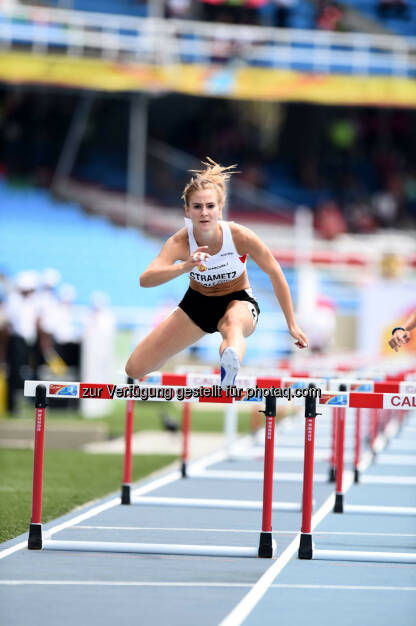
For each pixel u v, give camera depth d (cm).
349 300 8094
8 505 2336
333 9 8869
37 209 8288
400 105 7988
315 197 8994
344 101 7912
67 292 5453
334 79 7938
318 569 1630
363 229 8888
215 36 7950
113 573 1558
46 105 8519
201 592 1437
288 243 8281
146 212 8481
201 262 1591
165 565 1634
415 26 9044
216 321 1739
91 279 8075
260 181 8950
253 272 8188
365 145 9256
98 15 8038
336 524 2131
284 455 3416
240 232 1684
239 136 9031
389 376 2850
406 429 4869
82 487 2711
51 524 2048
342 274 8250
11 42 7500
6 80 7494
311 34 8350
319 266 7619
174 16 8531
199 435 4425
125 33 8212
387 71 8175
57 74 7512
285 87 7831
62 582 1482
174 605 1350
